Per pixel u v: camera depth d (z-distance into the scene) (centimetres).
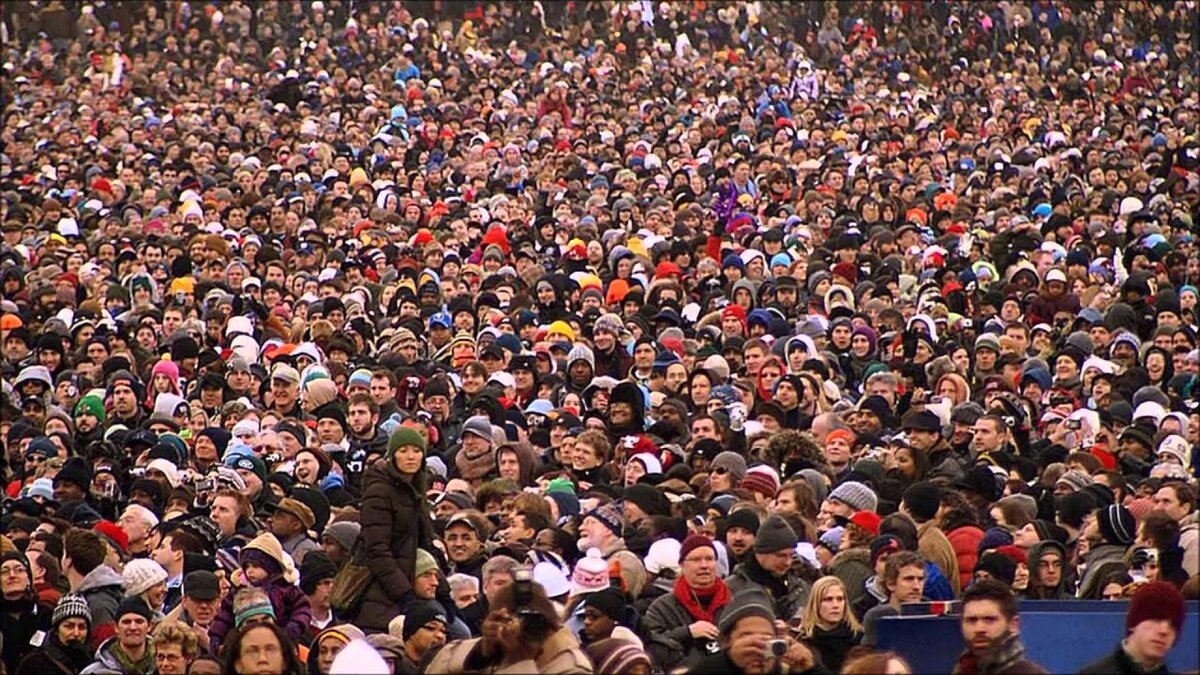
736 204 13188
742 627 3538
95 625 4806
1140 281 9556
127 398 7544
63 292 10306
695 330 9131
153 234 12219
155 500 5950
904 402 7506
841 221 12062
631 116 17600
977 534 4947
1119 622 3628
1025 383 7719
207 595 4697
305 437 6550
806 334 8575
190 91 19988
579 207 12975
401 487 4919
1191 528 4750
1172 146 15675
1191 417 7062
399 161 15212
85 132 17475
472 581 4925
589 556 4569
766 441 6109
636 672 3922
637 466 5984
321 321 8919
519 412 7094
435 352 8938
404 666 4384
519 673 3744
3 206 14188
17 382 8000
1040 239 11619
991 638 3466
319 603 4912
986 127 17238
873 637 3772
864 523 4925
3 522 5762
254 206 12825
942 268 10406
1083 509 5272
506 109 17962
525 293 9969
